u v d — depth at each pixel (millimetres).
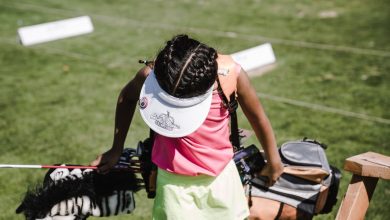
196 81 1979
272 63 6641
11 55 7020
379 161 2471
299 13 8992
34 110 5305
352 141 4605
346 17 8648
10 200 3717
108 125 4980
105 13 9273
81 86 5957
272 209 2693
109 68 6559
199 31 8070
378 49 7094
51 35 7762
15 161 4297
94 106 5414
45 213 2578
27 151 4465
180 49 2016
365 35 7707
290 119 5062
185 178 2182
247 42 7516
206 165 2154
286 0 9852
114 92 5789
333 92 5723
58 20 8773
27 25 8453
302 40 7578
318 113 5199
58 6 9734
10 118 5113
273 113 5199
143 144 2500
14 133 4801
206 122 2115
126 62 6777
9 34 7973
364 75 6199
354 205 2441
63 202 2578
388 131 4785
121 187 2633
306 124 4949
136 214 3549
